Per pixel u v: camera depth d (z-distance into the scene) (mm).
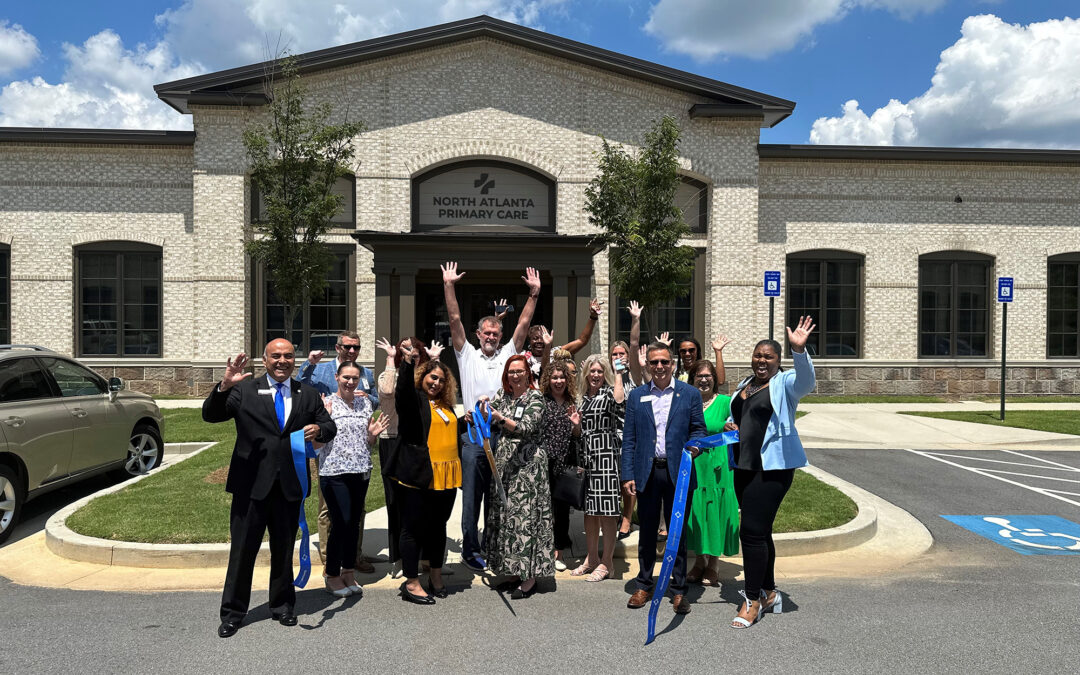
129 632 4523
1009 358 19125
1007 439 12711
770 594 4930
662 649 4289
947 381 18969
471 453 5844
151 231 17281
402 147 17156
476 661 4105
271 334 17391
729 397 5633
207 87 16406
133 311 17453
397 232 15930
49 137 16766
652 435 5117
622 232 14039
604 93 17641
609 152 14828
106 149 17219
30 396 7359
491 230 17656
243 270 16859
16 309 17141
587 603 5156
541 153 17484
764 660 4121
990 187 19047
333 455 5188
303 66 16516
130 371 17141
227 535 6180
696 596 5371
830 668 4004
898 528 7250
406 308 15172
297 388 4793
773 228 18656
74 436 7723
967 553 6449
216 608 4980
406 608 5031
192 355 17047
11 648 4258
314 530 6746
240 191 16797
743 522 4762
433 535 5289
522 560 5164
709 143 17891
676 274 14141
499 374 6023
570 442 5727
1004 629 4598
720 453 5371
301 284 13828
